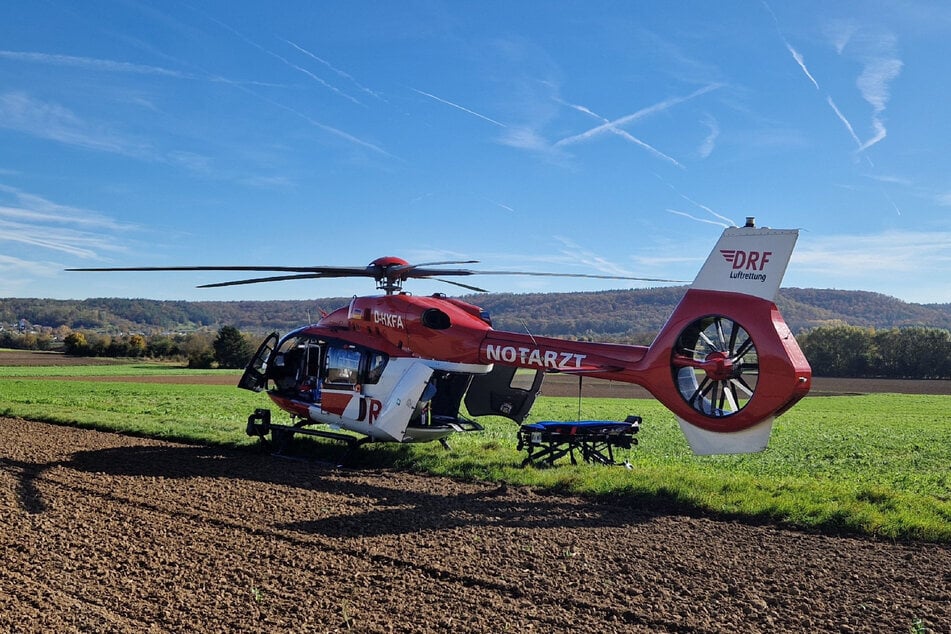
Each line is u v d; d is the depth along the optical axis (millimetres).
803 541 8508
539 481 11508
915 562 7746
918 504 9953
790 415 35875
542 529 8945
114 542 8062
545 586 6875
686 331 10305
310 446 15102
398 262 13422
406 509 9922
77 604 6203
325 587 6750
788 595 6738
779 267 9547
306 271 12914
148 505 9875
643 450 17000
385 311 13531
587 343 11461
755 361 9750
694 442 10250
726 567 7527
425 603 6395
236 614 6070
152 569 7180
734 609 6383
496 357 12305
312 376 14836
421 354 13125
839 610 6387
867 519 8992
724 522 9375
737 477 12211
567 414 31969
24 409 21922
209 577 6973
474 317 13414
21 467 12508
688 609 6363
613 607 6359
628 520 9445
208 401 32562
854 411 39656
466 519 9391
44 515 9219
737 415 9695
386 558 7645
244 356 83125
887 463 16484
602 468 12234
